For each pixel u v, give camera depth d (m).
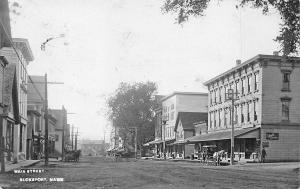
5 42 33.59
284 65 47.56
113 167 35.72
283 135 47.22
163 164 44.25
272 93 47.25
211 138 55.47
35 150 66.38
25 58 52.31
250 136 47.00
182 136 75.44
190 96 82.38
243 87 52.41
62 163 45.53
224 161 48.97
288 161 46.84
